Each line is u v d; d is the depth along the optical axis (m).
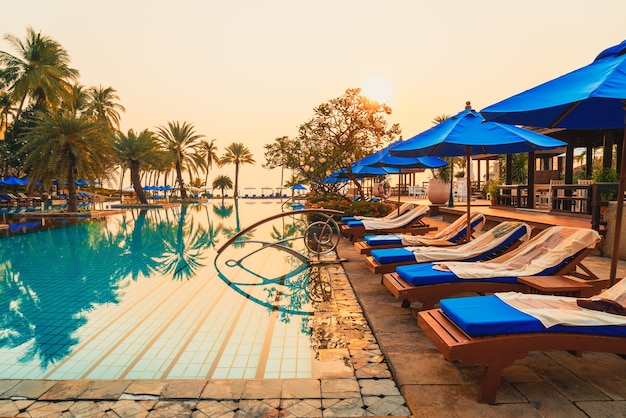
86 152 20.83
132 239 12.45
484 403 2.49
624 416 2.34
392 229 8.77
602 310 2.68
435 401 2.52
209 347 3.81
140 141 33.69
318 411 2.45
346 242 9.99
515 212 12.23
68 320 4.69
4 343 3.99
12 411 2.50
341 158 15.66
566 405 2.46
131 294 5.80
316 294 5.33
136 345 3.91
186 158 45.12
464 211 12.92
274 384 2.82
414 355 3.23
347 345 3.57
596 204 7.01
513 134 5.26
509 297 3.06
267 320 4.54
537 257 4.21
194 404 2.55
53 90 30.64
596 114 3.67
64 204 34.88
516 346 2.48
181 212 25.94
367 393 2.67
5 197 33.72
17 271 7.53
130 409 2.51
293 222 18.41
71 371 3.36
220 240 12.23
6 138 34.09
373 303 4.71
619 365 3.02
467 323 2.52
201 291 5.94
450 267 4.23
